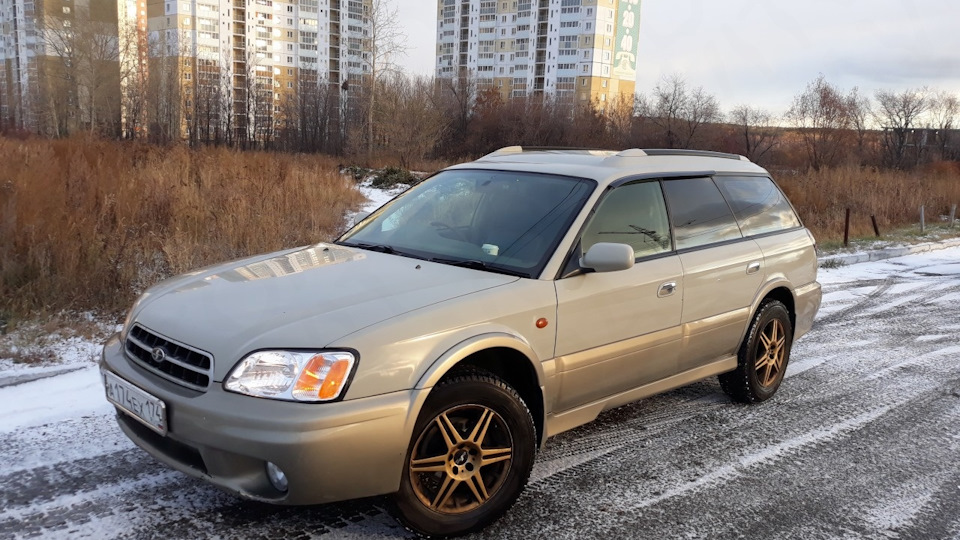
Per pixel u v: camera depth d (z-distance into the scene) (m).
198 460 2.67
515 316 3.09
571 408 3.53
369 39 52.16
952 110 60.84
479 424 2.95
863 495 3.65
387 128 49.66
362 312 2.80
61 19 61.69
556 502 3.40
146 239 7.36
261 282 3.20
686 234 4.20
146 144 14.41
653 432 4.39
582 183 3.83
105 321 5.77
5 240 6.26
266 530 3.00
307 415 2.48
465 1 116.62
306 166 18.28
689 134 63.78
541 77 109.19
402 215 4.17
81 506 3.12
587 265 3.36
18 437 3.76
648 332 3.80
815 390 5.39
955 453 4.26
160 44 72.25
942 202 21.88
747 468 3.91
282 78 108.56
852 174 22.39
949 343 7.01
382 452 2.63
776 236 4.99
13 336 5.22
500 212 3.80
